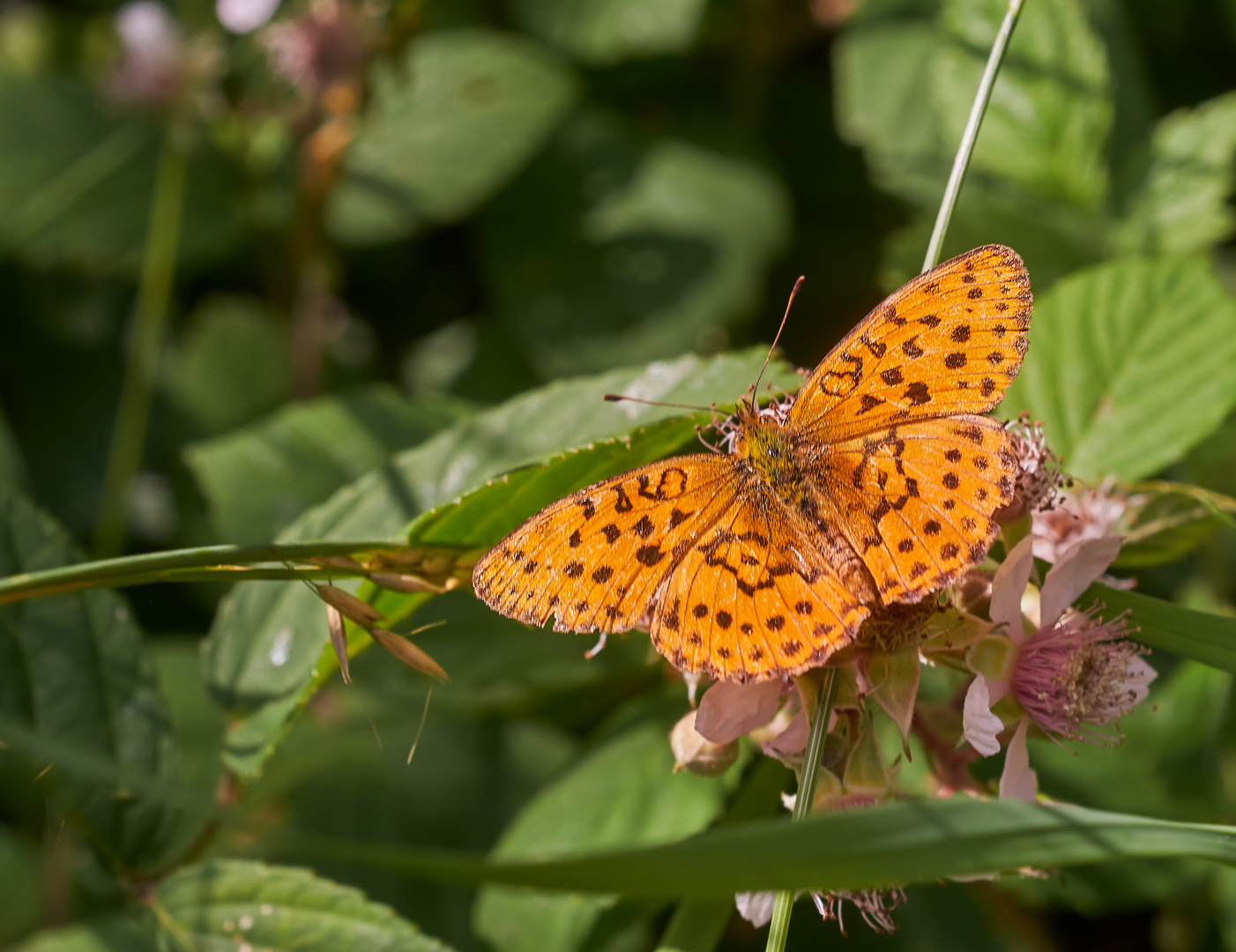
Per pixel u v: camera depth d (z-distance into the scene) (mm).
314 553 338
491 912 373
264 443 411
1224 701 392
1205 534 365
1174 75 512
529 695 392
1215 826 322
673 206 517
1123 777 388
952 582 334
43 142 503
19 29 585
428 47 521
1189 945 401
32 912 404
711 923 348
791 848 311
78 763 321
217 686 360
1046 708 340
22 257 482
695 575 339
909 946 395
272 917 349
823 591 335
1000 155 404
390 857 312
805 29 545
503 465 360
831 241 526
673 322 495
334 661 355
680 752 342
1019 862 315
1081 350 378
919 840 314
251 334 500
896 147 458
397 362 521
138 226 497
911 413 344
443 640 387
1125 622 343
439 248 552
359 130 466
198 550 335
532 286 513
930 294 342
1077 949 409
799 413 348
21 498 357
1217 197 405
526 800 406
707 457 345
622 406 359
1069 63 401
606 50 540
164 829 354
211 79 496
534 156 534
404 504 363
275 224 510
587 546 340
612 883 310
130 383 452
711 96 561
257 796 399
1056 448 375
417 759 407
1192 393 373
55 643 354
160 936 349
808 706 335
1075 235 407
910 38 479
